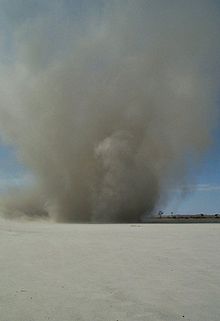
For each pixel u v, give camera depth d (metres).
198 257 13.15
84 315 7.50
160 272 10.86
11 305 8.10
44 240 18.92
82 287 9.41
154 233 22.44
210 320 7.21
